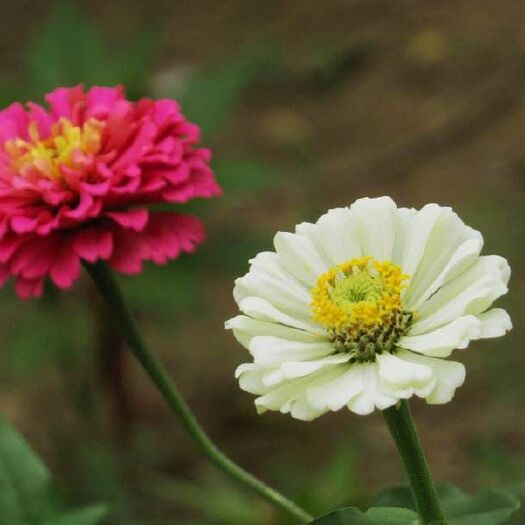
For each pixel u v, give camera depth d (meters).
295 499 0.85
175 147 0.64
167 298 0.87
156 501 0.96
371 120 1.37
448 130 1.32
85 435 0.95
